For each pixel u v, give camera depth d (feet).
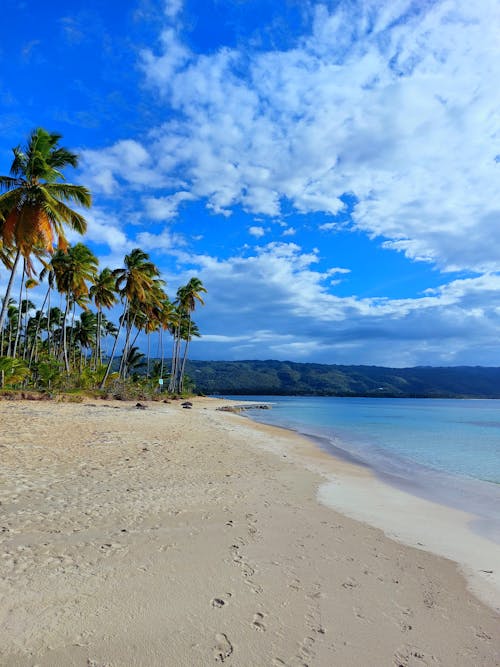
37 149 74.38
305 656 11.29
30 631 11.59
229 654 11.16
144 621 12.43
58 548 17.16
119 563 16.16
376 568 17.57
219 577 15.56
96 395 111.96
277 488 30.99
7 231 72.43
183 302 191.62
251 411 167.32
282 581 15.64
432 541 21.81
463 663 11.42
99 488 26.55
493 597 15.61
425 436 85.40
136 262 130.52
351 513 26.03
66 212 74.95
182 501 25.16
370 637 12.39
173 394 190.08
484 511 29.50
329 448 61.21
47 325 176.86
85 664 10.43
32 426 49.62
